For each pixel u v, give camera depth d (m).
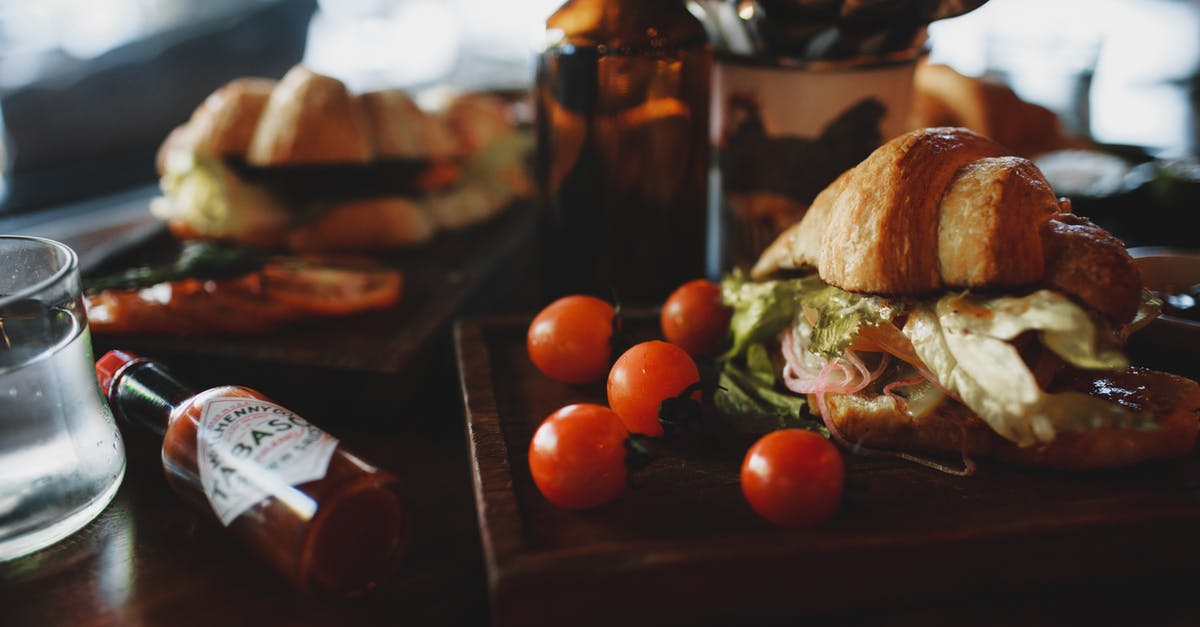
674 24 0.50
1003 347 0.39
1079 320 0.38
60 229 0.73
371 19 1.41
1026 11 1.24
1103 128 0.88
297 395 0.49
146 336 0.51
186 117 1.02
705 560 0.36
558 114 0.52
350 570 0.38
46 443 0.39
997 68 0.81
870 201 0.41
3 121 0.89
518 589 0.36
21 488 0.38
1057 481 0.40
